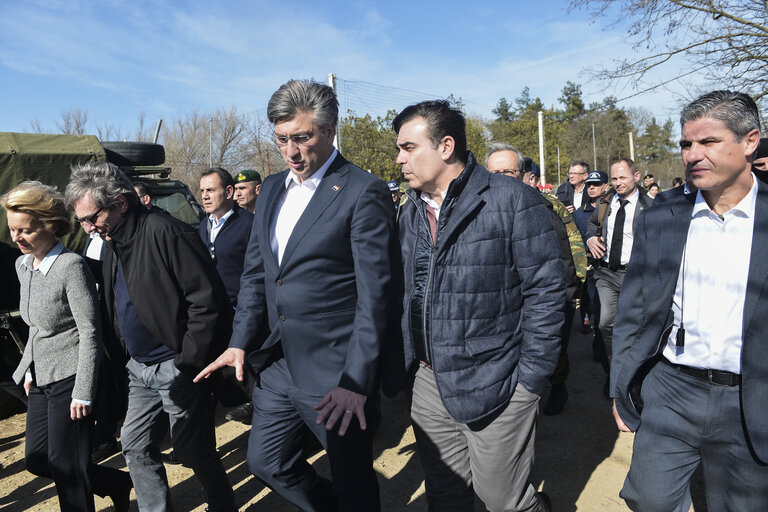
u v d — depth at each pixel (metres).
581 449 3.52
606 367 4.34
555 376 3.84
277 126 2.01
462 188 2.04
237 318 2.32
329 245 2.01
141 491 2.49
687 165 1.71
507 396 2.02
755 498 1.70
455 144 2.05
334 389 1.94
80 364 2.36
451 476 2.22
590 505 2.89
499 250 2.03
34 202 2.33
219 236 3.88
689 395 1.80
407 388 2.28
